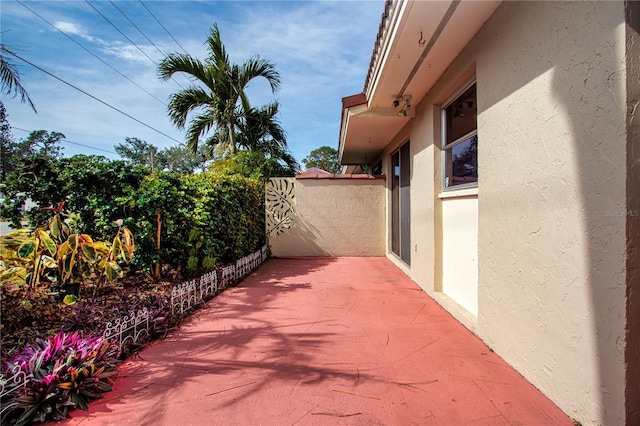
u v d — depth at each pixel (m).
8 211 4.31
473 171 3.60
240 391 2.23
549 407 2.04
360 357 2.75
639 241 1.58
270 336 3.20
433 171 4.48
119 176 4.62
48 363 2.18
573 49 1.88
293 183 8.52
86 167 4.50
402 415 1.97
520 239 2.42
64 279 3.49
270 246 8.48
